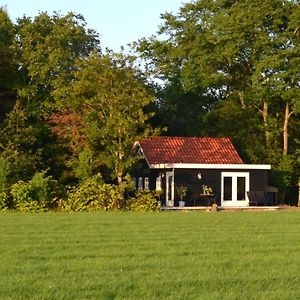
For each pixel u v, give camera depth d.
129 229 29.50
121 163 48.16
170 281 16.75
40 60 56.22
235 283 16.75
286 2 62.41
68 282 16.42
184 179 55.12
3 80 57.50
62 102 52.47
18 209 42.69
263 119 68.69
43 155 55.81
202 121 72.75
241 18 62.06
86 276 17.38
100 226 30.77
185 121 75.50
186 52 67.69
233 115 68.88
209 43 64.62
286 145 66.75
